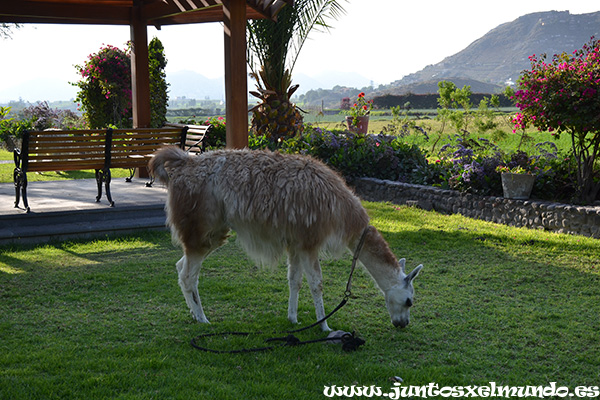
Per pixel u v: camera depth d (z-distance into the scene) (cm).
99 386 340
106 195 811
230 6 816
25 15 982
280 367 380
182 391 338
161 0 1023
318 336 443
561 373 387
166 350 402
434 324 474
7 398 321
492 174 938
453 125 1538
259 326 460
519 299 540
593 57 832
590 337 447
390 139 1262
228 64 836
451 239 770
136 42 1099
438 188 1017
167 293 534
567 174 918
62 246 695
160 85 1766
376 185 1116
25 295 516
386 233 805
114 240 729
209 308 505
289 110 1352
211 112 4491
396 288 449
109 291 536
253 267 638
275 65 1355
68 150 758
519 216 875
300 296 546
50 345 405
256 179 435
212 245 469
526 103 866
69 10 1024
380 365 390
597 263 659
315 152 1188
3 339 415
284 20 1302
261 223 435
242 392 343
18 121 1842
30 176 1257
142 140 823
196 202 445
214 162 454
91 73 1662
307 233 432
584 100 805
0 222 707
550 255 693
